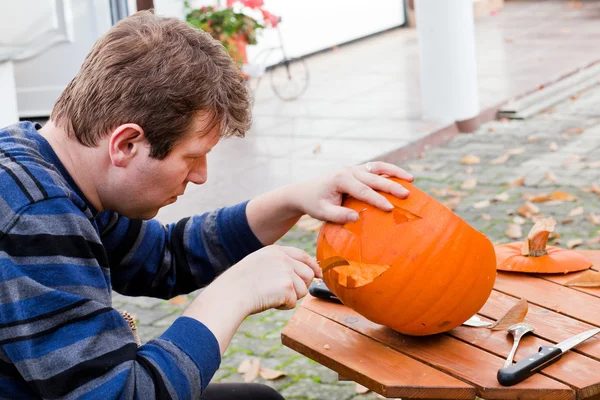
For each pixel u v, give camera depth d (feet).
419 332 5.41
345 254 5.37
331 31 32.68
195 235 6.05
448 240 5.25
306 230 15.12
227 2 23.29
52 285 4.18
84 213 4.57
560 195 15.53
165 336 4.48
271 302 4.75
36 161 4.42
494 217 15.03
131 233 5.72
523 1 43.21
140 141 4.41
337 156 18.83
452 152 19.65
